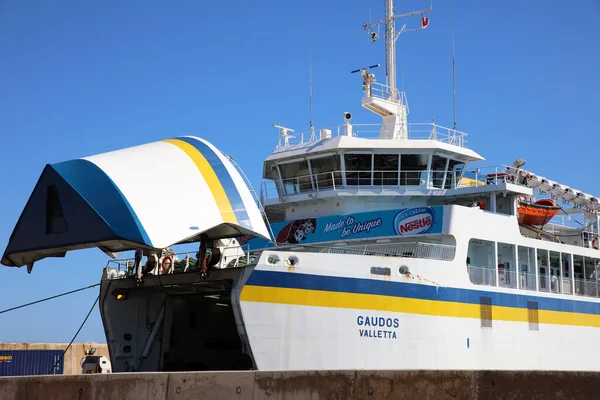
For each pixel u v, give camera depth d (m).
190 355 26.80
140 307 25.33
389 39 33.81
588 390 11.16
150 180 19.62
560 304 29.22
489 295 25.89
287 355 21.19
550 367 28.11
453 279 24.67
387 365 22.58
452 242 25.14
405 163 28.83
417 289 23.61
